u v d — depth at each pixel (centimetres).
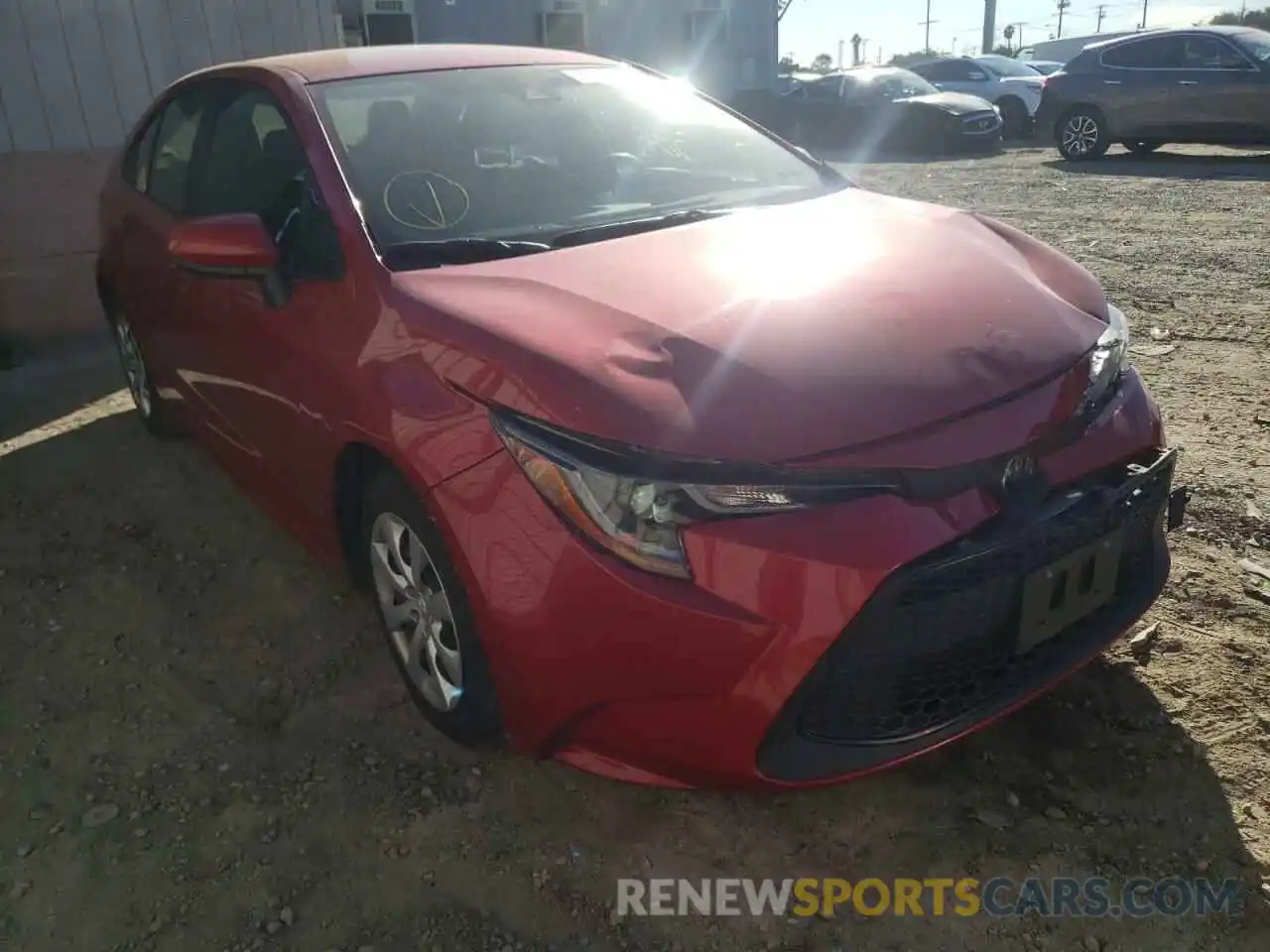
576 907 210
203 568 345
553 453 196
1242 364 468
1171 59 1195
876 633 189
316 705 275
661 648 188
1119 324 252
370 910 211
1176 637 276
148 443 453
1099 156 1262
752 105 1780
